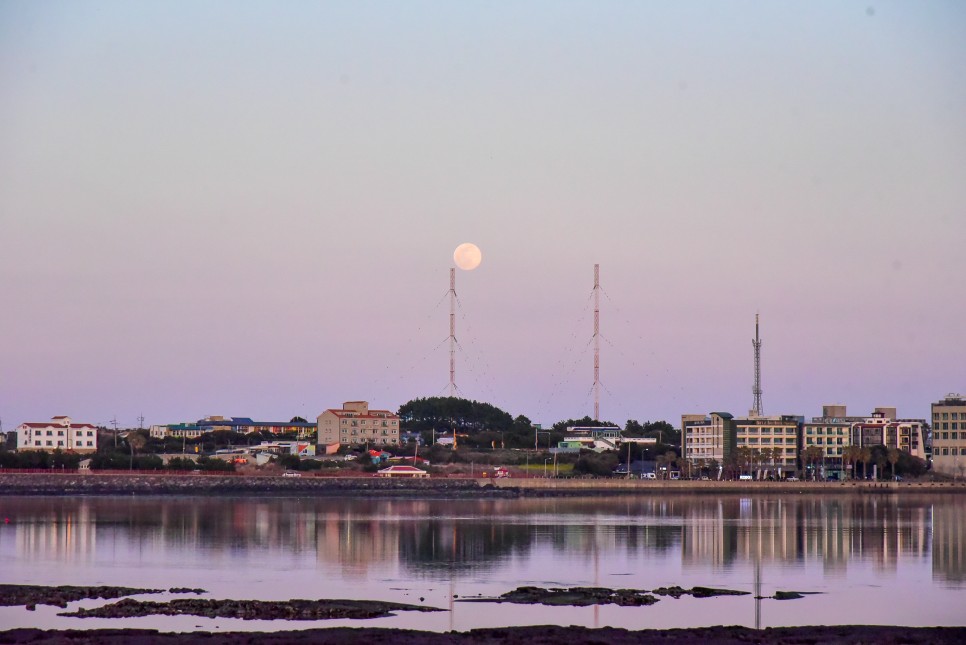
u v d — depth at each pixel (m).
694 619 123.56
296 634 109.75
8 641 105.75
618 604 131.62
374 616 122.31
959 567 171.38
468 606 129.62
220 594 137.38
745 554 187.50
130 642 105.69
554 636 111.19
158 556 176.25
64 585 141.00
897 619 126.06
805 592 143.75
